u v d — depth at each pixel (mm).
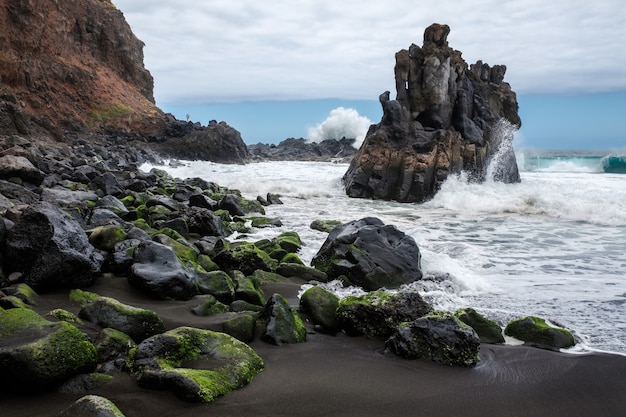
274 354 6324
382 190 25312
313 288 7895
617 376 5883
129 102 54562
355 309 7188
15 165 15445
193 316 7109
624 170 44312
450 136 25844
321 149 77062
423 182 24500
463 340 6199
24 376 4609
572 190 23672
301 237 14008
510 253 12828
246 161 56094
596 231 16141
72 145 36594
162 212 14758
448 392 5410
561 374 5930
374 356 6395
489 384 5641
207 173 37375
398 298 7199
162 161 45344
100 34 57750
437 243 14000
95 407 4137
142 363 5227
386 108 27453
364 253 10016
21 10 43281
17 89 42062
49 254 7398
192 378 4906
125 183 20422
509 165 28938
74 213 11102
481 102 28828
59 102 45656
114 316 6160
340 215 19125
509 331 7301
